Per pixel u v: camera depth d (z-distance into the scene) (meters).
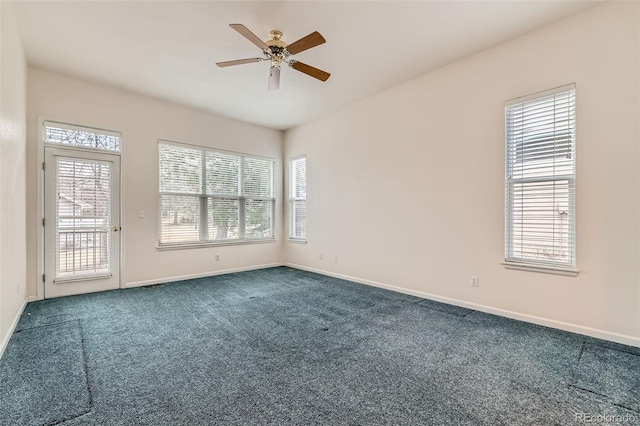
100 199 4.12
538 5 2.55
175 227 4.83
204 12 2.62
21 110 3.14
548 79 2.84
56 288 3.80
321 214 5.37
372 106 4.46
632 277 2.43
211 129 5.21
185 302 3.66
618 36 2.48
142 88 4.20
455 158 3.53
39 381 1.92
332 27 2.83
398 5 2.53
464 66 3.43
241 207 5.64
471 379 1.96
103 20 2.73
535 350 2.36
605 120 2.54
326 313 3.27
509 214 3.14
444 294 3.64
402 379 1.96
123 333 2.70
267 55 2.93
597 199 2.58
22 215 3.22
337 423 1.54
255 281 4.79
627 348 2.38
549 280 2.84
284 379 1.95
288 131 6.13
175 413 1.61
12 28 2.59
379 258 4.39
